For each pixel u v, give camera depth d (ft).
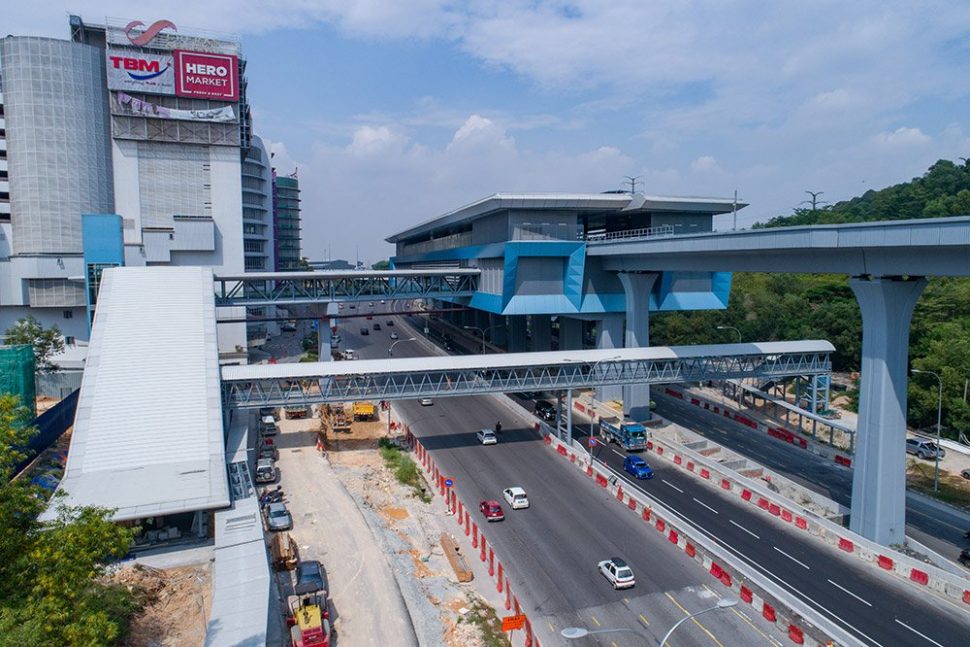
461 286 341.41
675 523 156.66
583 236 347.36
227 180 367.86
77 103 334.24
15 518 74.08
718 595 130.41
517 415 266.77
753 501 177.58
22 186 330.54
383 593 125.29
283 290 308.60
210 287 229.66
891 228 139.23
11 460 74.49
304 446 215.72
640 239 238.89
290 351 399.24
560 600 128.16
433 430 245.04
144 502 139.54
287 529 151.64
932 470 215.92
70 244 336.08
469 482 191.62
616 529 160.76
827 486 195.62
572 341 358.02
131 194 352.69
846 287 409.90
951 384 244.83
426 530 159.84
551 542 153.28
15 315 330.54
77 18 348.38
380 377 205.26
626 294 273.13
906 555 145.18
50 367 294.46
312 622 106.01
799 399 272.92
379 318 577.43
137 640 105.40
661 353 224.74
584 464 204.64
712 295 308.40
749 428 260.42
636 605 126.41
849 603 127.75
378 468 199.62
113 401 173.37
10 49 326.44
